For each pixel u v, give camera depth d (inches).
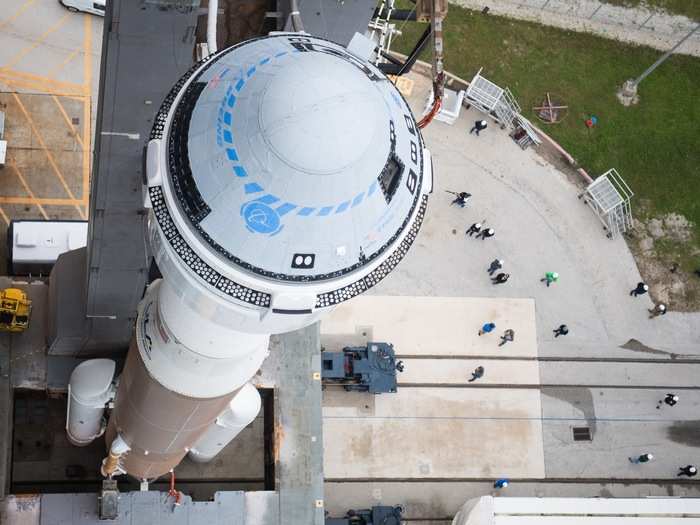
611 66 1963.6
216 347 826.8
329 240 647.1
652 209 1884.8
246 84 641.0
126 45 976.3
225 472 1517.0
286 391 1422.2
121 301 1251.2
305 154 612.1
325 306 687.1
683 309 1833.2
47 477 1497.3
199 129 649.0
